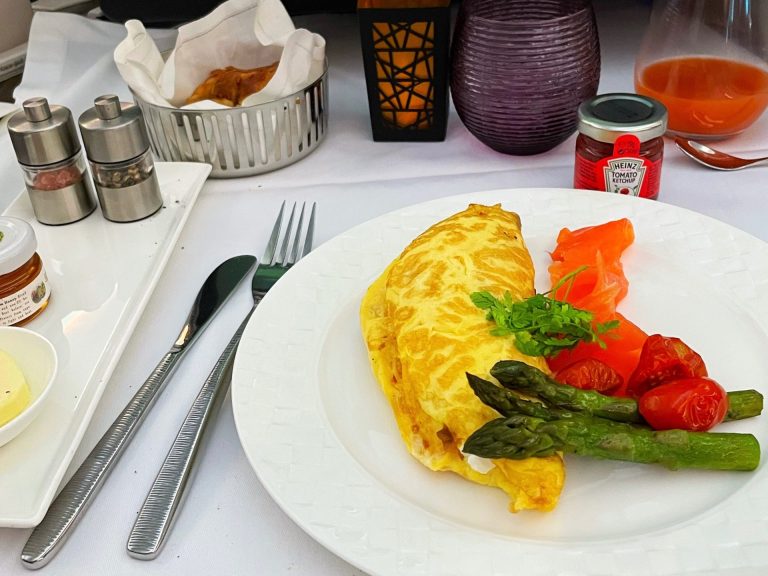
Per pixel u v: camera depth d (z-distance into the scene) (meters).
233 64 0.45
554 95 0.39
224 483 0.25
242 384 0.27
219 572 0.22
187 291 0.34
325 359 0.28
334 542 0.21
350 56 0.54
